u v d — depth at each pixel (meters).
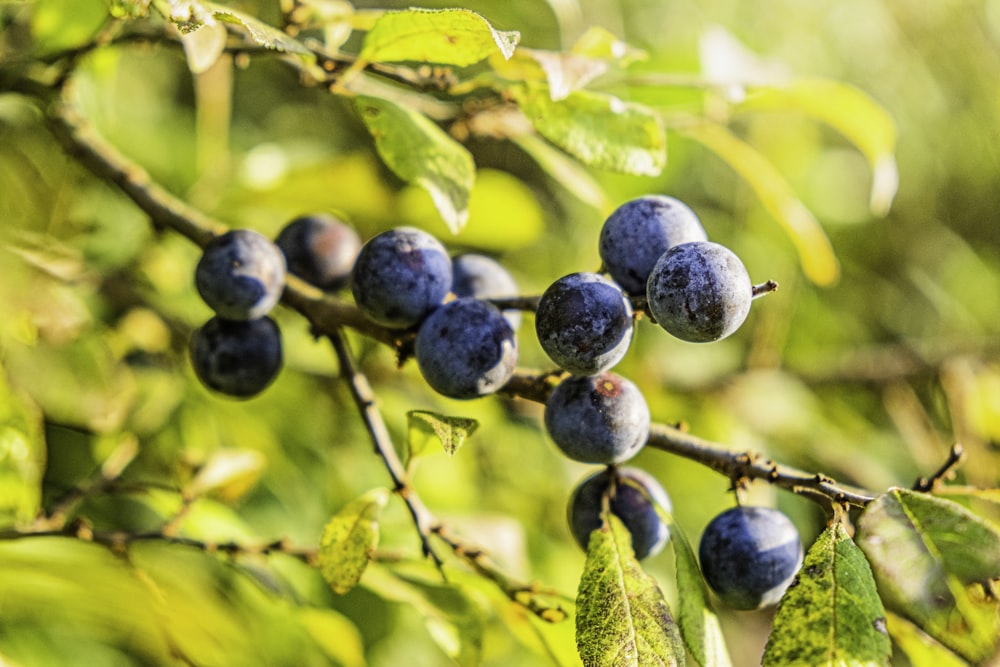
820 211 0.54
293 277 0.31
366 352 0.38
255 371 0.30
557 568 0.38
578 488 0.30
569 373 0.28
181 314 0.37
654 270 0.27
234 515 0.34
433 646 0.37
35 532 0.31
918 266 0.58
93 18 0.32
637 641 0.27
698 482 0.41
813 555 0.26
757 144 0.52
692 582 0.28
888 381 0.47
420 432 0.29
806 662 0.26
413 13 0.29
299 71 0.31
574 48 0.32
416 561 0.31
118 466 0.32
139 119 0.41
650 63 0.36
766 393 0.45
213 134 0.38
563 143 0.30
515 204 0.37
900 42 0.61
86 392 0.33
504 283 0.31
